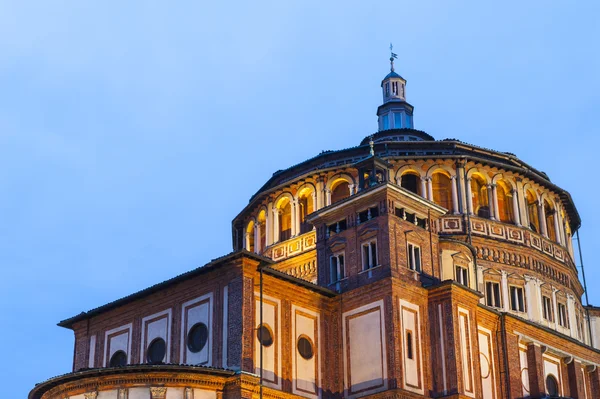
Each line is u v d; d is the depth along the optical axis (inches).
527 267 2795.3
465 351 2133.4
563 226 3112.7
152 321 2190.0
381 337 2074.3
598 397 2554.1
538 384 2335.1
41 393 2016.5
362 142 3248.0
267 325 2033.7
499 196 2893.7
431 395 2081.7
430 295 2182.6
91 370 1870.1
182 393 1846.7
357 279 2187.5
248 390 1884.8
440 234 2701.8
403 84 3489.2
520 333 2359.7
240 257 1989.4
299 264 2748.5
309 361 2114.9
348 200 2274.9
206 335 2021.4
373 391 2049.7
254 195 3203.7
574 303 2984.7
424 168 2797.7
